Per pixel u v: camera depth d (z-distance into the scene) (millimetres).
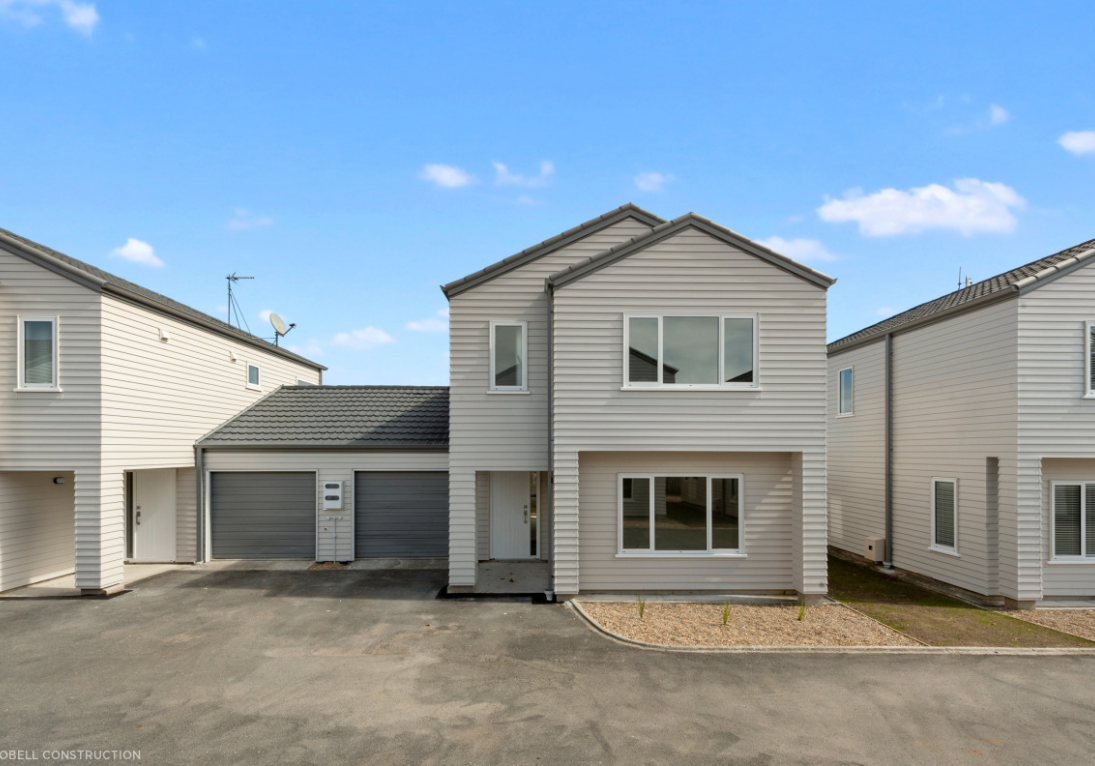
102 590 12703
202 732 6832
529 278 13508
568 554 12312
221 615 11375
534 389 13281
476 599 12445
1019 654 9336
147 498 16438
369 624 10789
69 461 12820
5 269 12906
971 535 13070
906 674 8531
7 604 12203
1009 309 12219
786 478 12719
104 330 13039
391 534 16688
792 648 9461
